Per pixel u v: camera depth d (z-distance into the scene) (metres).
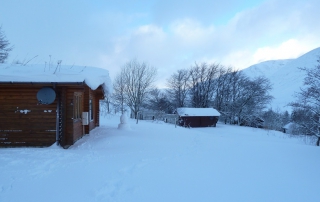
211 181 4.75
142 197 3.88
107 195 3.92
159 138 10.61
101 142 9.10
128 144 8.84
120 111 38.41
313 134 20.16
